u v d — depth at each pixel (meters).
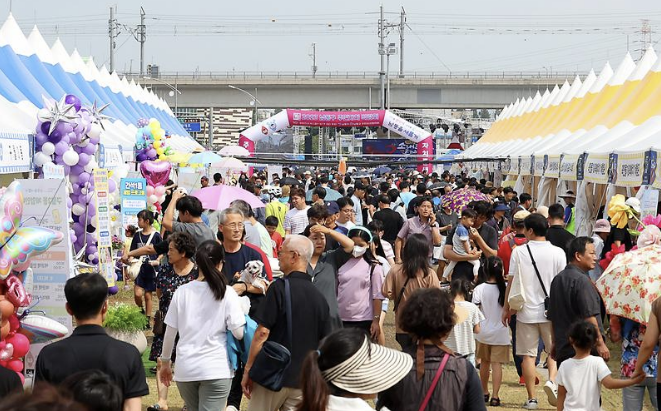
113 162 18.83
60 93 18.64
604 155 16.05
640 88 20.80
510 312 8.91
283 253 6.49
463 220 10.88
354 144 84.94
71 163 13.52
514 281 8.77
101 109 14.31
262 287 7.52
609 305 7.48
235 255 7.89
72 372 4.65
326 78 68.62
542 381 10.09
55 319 8.80
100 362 4.69
